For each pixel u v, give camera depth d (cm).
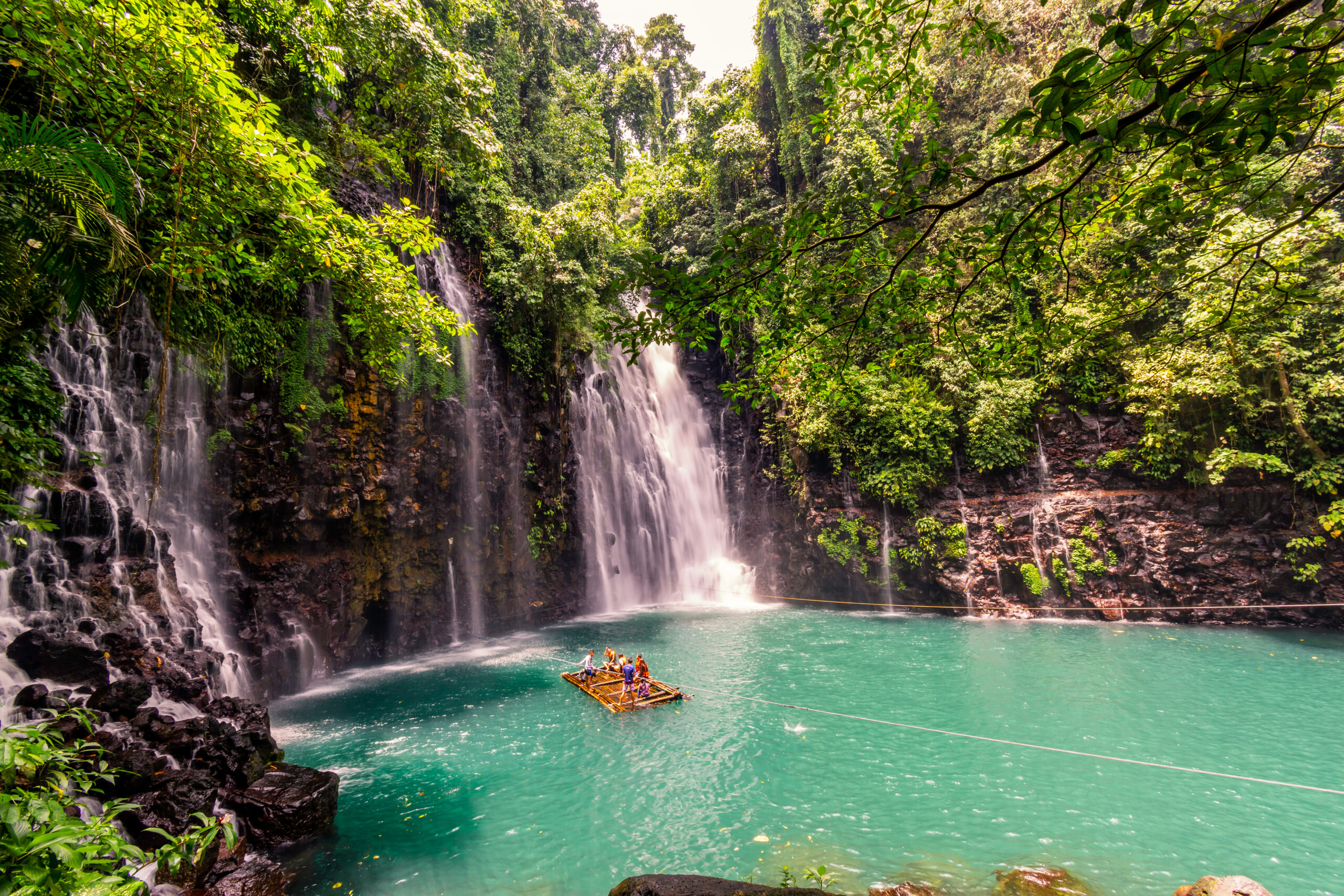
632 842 935
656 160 4622
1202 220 408
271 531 1741
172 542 1474
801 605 3089
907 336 588
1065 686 1641
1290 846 907
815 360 636
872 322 575
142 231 800
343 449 1919
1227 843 916
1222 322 497
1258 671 1714
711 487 3650
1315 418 2094
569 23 3600
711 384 3859
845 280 525
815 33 3428
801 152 3341
